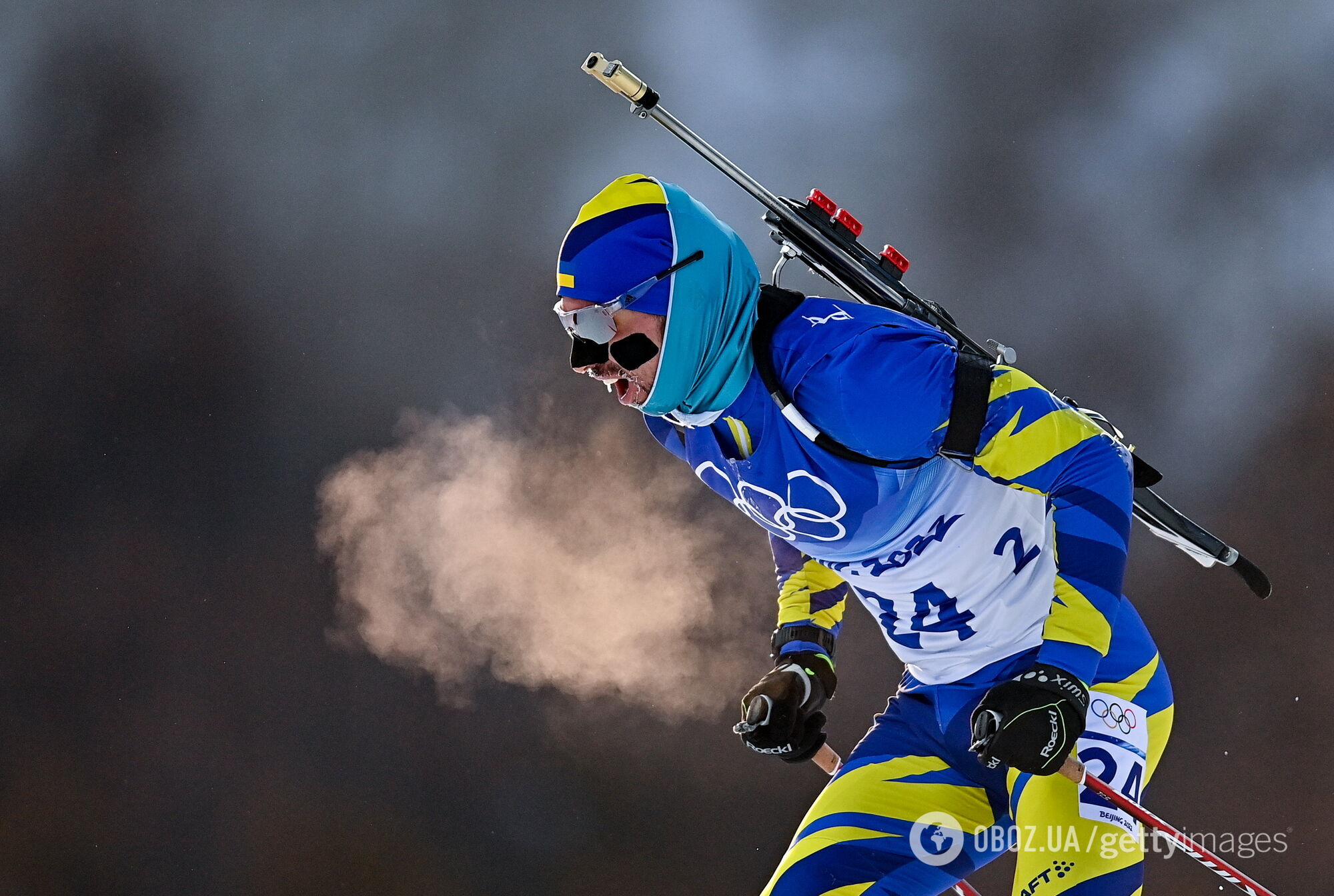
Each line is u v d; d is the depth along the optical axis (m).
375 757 33.56
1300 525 31.83
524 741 33.44
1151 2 35.50
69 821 32.72
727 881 30.73
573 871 31.58
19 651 34.66
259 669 34.56
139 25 37.69
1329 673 29.97
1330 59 34.66
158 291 37.25
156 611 35.12
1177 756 29.70
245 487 36.12
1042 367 34.84
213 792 33.28
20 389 36.66
